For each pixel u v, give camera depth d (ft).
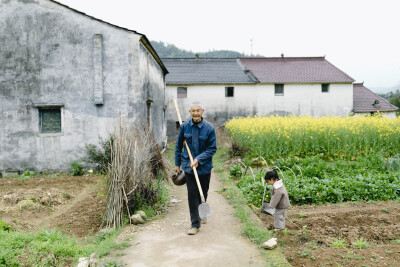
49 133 31.96
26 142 31.73
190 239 13.87
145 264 11.65
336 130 34.99
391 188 21.39
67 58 31.50
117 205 16.76
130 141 18.24
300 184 22.02
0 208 19.31
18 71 31.45
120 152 17.47
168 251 12.71
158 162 23.26
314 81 79.66
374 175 24.36
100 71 31.37
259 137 35.01
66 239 15.06
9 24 31.17
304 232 14.66
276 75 82.48
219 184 26.11
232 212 17.42
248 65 88.53
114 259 11.78
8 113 31.60
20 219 18.29
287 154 35.24
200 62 86.69
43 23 31.22
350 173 25.76
